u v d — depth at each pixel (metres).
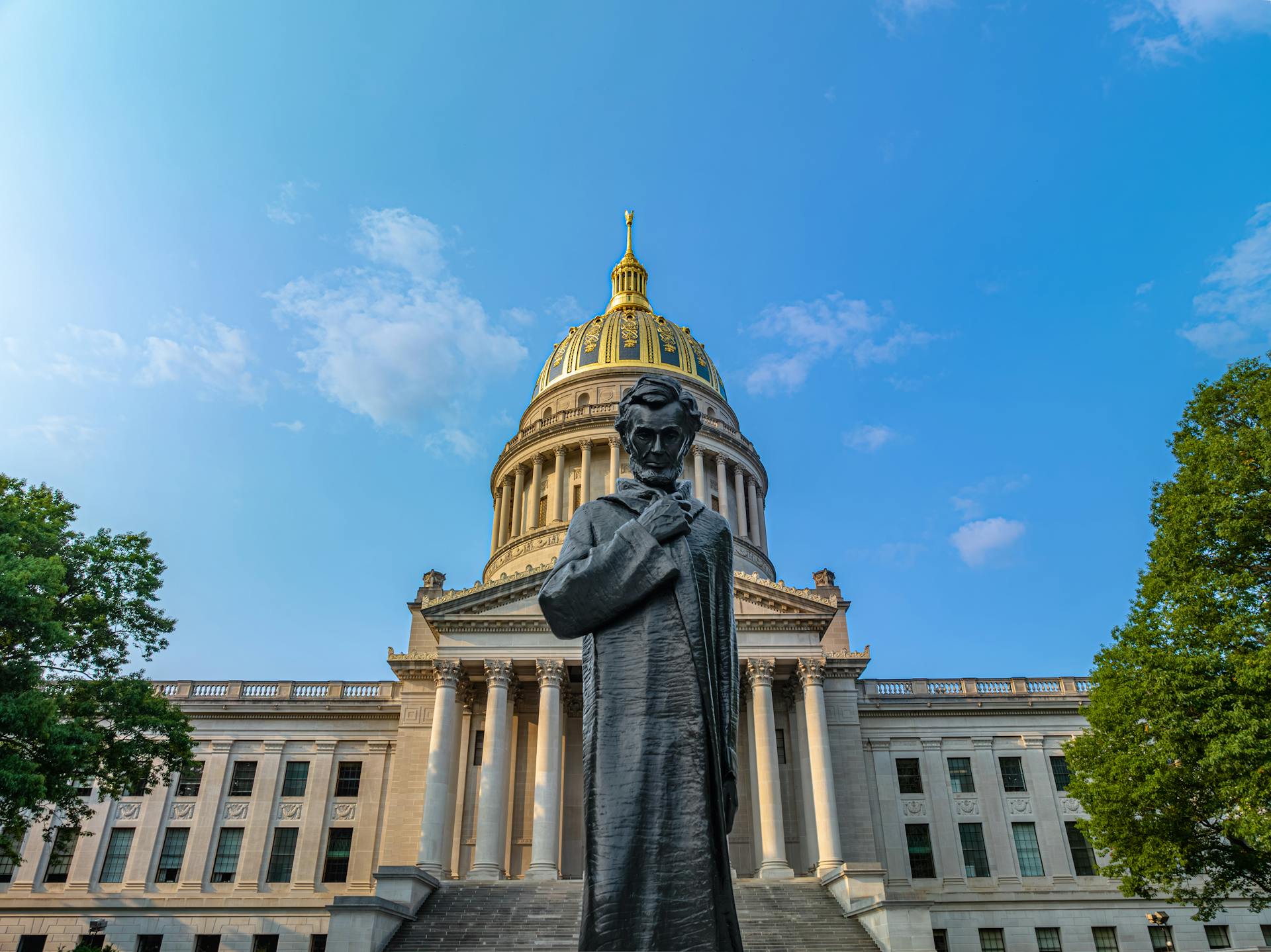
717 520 4.84
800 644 50.50
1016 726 59.97
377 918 32.66
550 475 78.38
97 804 56.47
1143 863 28.16
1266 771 23.19
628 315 90.81
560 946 33.44
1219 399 28.69
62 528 31.80
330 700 59.75
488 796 46.38
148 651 32.84
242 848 55.78
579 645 50.22
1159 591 27.94
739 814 49.66
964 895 54.69
